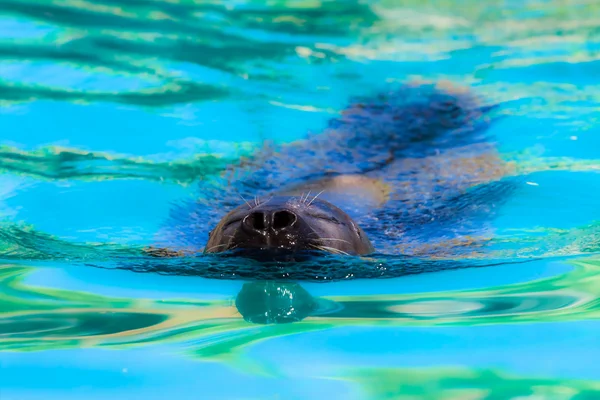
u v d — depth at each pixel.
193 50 13.87
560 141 10.95
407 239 8.46
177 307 6.10
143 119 11.64
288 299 6.24
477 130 11.69
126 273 7.09
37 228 8.58
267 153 11.17
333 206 7.71
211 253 7.09
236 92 12.67
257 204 7.44
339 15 15.60
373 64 13.79
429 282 6.70
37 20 14.33
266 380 4.68
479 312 5.83
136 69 13.06
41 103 11.80
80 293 6.52
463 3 16.17
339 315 5.84
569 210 8.93
